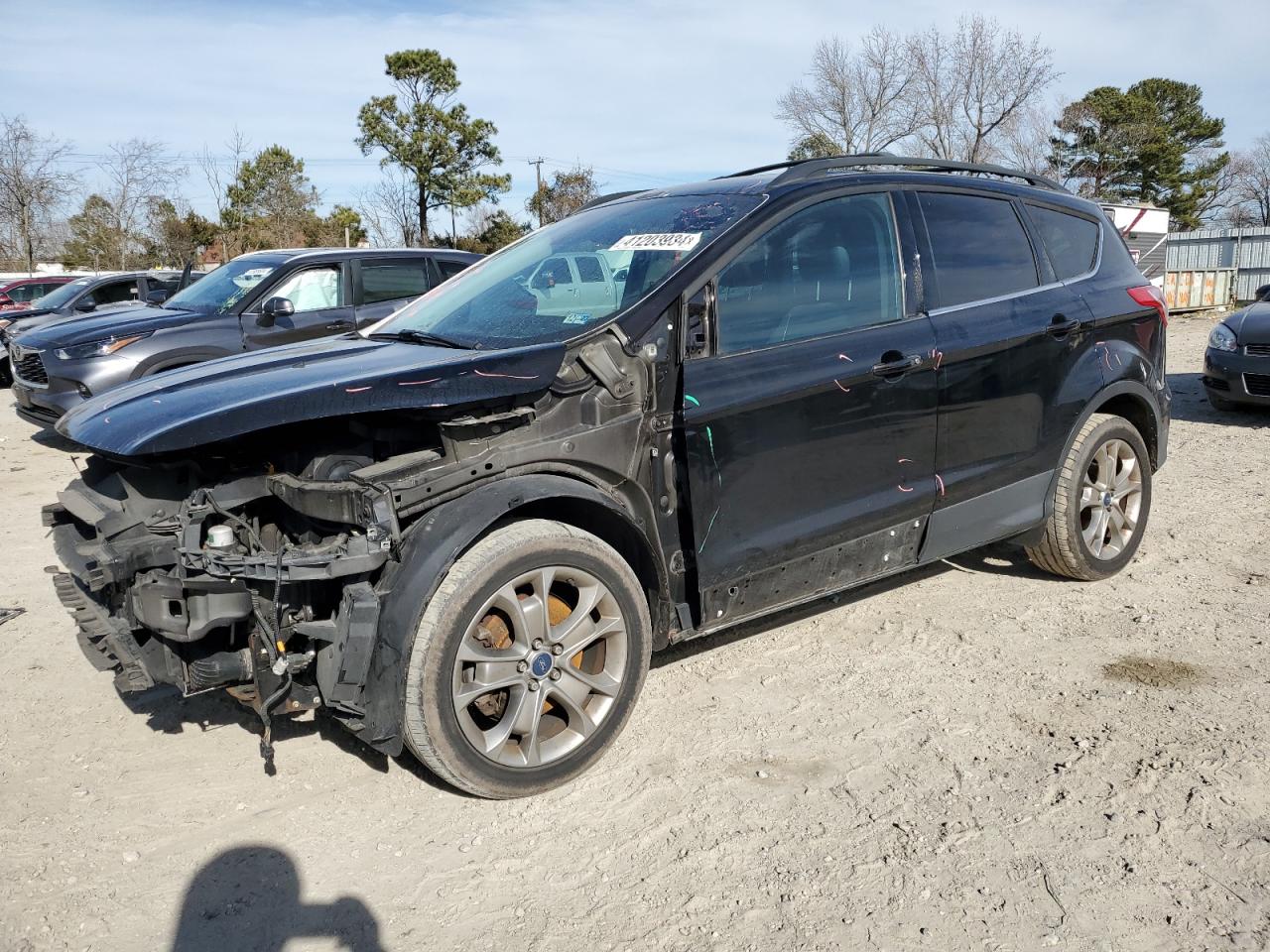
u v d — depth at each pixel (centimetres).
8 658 432
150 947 247
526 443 308
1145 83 5953
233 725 366
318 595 299
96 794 318
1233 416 932
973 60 4156
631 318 327
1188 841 277
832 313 372
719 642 426
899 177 409
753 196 372
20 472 855
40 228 4150
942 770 319
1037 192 467
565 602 321
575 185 5422
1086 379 453
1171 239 3203
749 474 346
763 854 278
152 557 293
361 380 291
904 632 432
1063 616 445
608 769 325
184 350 845
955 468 407
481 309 380
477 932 249
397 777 325
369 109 4553
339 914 257
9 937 251
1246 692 363
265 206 4594
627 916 254
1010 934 242
